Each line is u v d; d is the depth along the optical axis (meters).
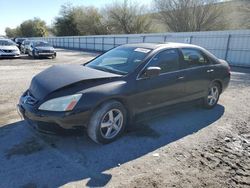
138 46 4.93
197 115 5.52
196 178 3.18
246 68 16.95
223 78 6.02
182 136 4.38
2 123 4.70
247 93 8.20
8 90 7.51
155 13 39.81
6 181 2.97
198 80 5.33
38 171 3.19
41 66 14.34
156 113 4.64
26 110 3.77
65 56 23.89
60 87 3.67
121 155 3.65
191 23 35.22
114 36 31.55
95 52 31.84
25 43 23.86
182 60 5.05
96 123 3.76
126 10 43.72
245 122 5.25
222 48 19.44
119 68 4.41
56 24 60.78
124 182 3.03
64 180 3.03
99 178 3.09
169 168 3.37
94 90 3.72
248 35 17.70
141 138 4.22
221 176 3.24
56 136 4.04
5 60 17.89
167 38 23.66
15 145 3.85
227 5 32.72
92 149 3.79
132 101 4.12
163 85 4.56
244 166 3.51
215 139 4.33
